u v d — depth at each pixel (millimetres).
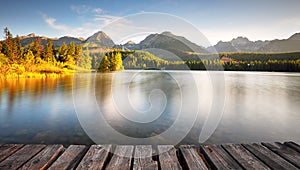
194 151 2426
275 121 6363
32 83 16578
